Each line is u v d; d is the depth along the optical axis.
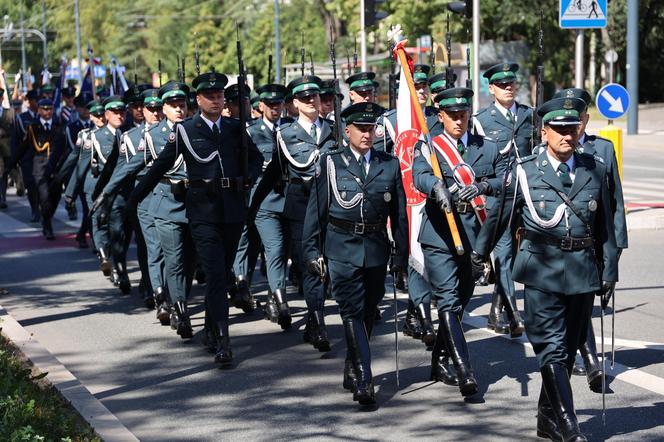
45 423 8.09
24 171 22.64
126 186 14.25
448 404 9.04
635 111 42.50
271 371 10.27
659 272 14.81
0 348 10.52
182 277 11.78
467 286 9.51
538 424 8.12
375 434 8.29
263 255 15.53
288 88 13.39
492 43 57.75
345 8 56.88
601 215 7.94
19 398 8.45
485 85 35.50
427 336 10.76
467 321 12.16
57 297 14.35
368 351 9.09
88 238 20.17
